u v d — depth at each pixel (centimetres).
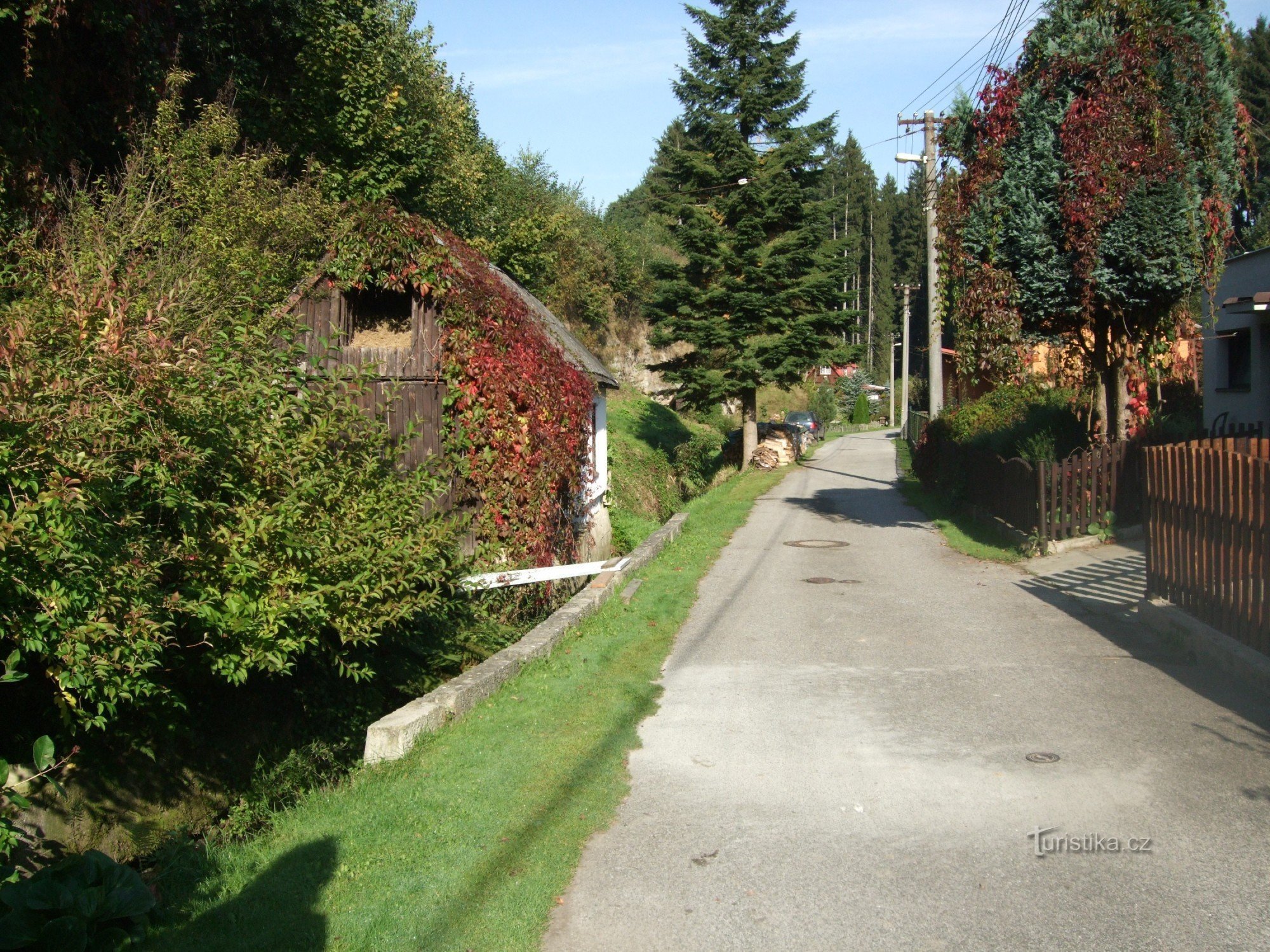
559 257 3750
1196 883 405
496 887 420
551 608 1250
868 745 590
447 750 589
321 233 1378
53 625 480
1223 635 714
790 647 846
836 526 1712
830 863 438
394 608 711
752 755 581
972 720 625
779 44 3166
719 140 3112
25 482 458
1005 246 1198
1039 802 495
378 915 398
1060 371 1438
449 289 1175
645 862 445
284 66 1833
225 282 1141
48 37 1186
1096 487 1250
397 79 2077
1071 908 390
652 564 1299
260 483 636
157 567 532
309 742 819
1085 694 668
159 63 1455
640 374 4466
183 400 542
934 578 1158
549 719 646
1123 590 991
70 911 383
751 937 377
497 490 1177
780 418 5472
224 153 1385
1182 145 1114
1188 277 1117
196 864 464
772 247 3059
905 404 4669
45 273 859
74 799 611
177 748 710
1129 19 1123
